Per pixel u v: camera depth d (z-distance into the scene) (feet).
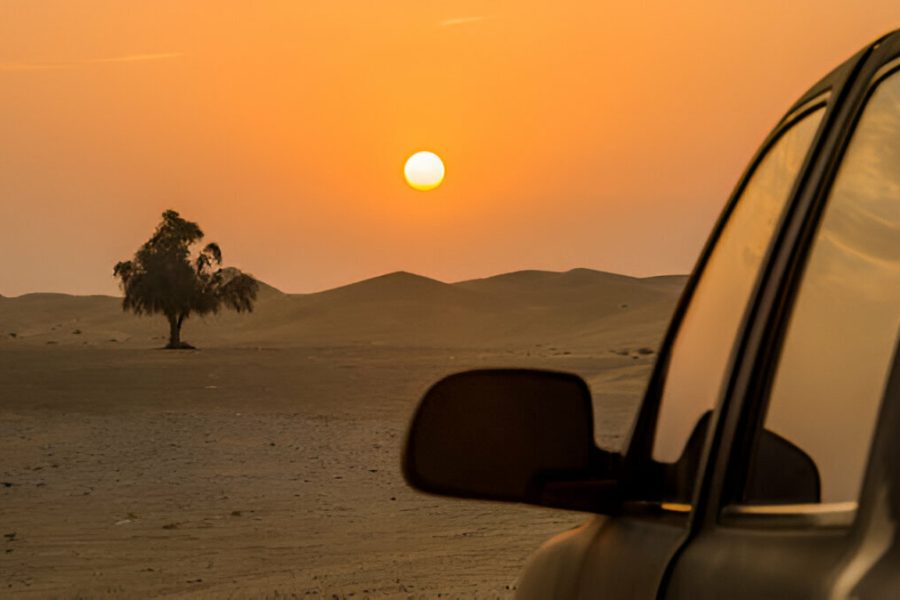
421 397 18.83
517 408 19.19
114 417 264.72
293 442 210.59
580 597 20.10
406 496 143.95
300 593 79.30
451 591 76.48
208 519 127.95
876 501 11.82
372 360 570.05
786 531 14.08
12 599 85.56
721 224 20.39
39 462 181.57
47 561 102.83
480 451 18.92
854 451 13.32
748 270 18.42
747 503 15.67
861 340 14.01
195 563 100.73
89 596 85.81
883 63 15.74
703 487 16.90
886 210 14.38
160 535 116.98
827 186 16.37
